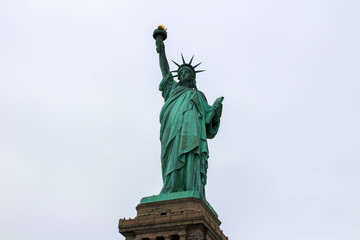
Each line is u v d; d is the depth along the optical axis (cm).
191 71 10525
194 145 9000
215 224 8394
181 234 7762
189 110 9456
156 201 8394
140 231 8012
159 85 10575
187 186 8656
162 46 10944
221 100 10206
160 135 9638
